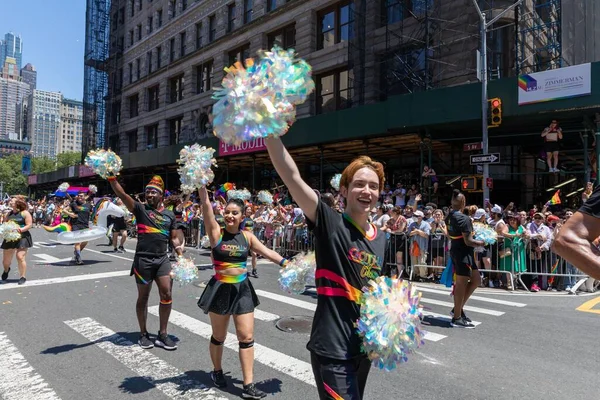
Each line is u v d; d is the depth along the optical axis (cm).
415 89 1880
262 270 1111
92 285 847
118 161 488
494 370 437
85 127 4703
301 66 188
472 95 1296
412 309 203
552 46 1812
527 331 583
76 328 562
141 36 4097
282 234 1332
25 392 372
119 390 378
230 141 184
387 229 1041
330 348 201
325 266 212
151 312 646
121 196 493
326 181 2361
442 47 1794
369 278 211
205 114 3106
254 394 362
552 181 1945
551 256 909
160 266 493
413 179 1983
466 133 1540
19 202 869
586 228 154
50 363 441
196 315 633
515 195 1806
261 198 1395
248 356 369
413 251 1002
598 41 2056
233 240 382
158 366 435
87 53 4712
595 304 771
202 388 383
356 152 1962
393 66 1970
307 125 1748
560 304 770
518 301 795
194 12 3300
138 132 3975
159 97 3716
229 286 373
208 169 390
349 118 1599
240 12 2873
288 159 195
